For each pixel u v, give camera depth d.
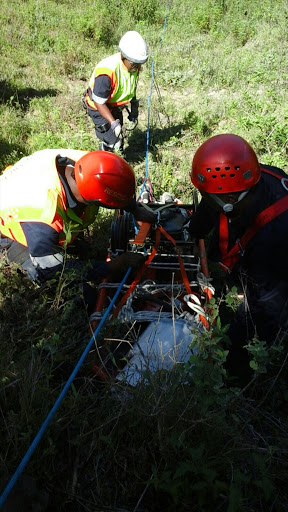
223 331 2.60
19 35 10.06
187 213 4.30
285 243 2.62
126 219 3.94
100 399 2.83
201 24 11.45
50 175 3.26
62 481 2.52
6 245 3.65
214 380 2.46
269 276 2.78
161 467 2.54
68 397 2.72
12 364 2.72
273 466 2.58
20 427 2.41
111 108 5.82
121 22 11.17
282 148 6.22
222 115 7.46
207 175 2.59
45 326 3.13
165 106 7.89
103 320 2.99
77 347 3.22
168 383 2.59
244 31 10.89
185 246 4.06
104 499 2.47
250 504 2.46
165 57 9.60
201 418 2.40
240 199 2.62
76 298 3.32
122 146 6.02
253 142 6.35
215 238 3.53
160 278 4.03
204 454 2.45
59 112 7.28
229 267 2.91
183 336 3.13
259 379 3.14
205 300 3.60
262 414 2.93
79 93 8.09
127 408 2.59
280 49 9.54
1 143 6.23
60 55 9.48
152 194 4.86
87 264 3.21
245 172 2.54
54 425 2.49
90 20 10.61
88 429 2.66
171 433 2.48
